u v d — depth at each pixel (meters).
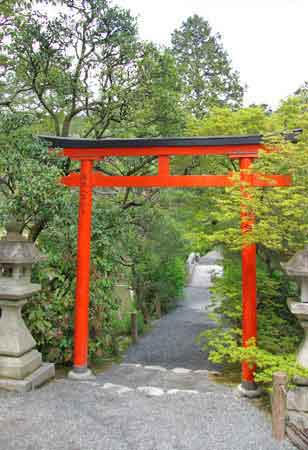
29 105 7.24
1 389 4.57
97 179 5.46
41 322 5.58
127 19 6.57
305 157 4.18
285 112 6.43
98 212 6.42
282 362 4.12
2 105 6.33
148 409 4.21
